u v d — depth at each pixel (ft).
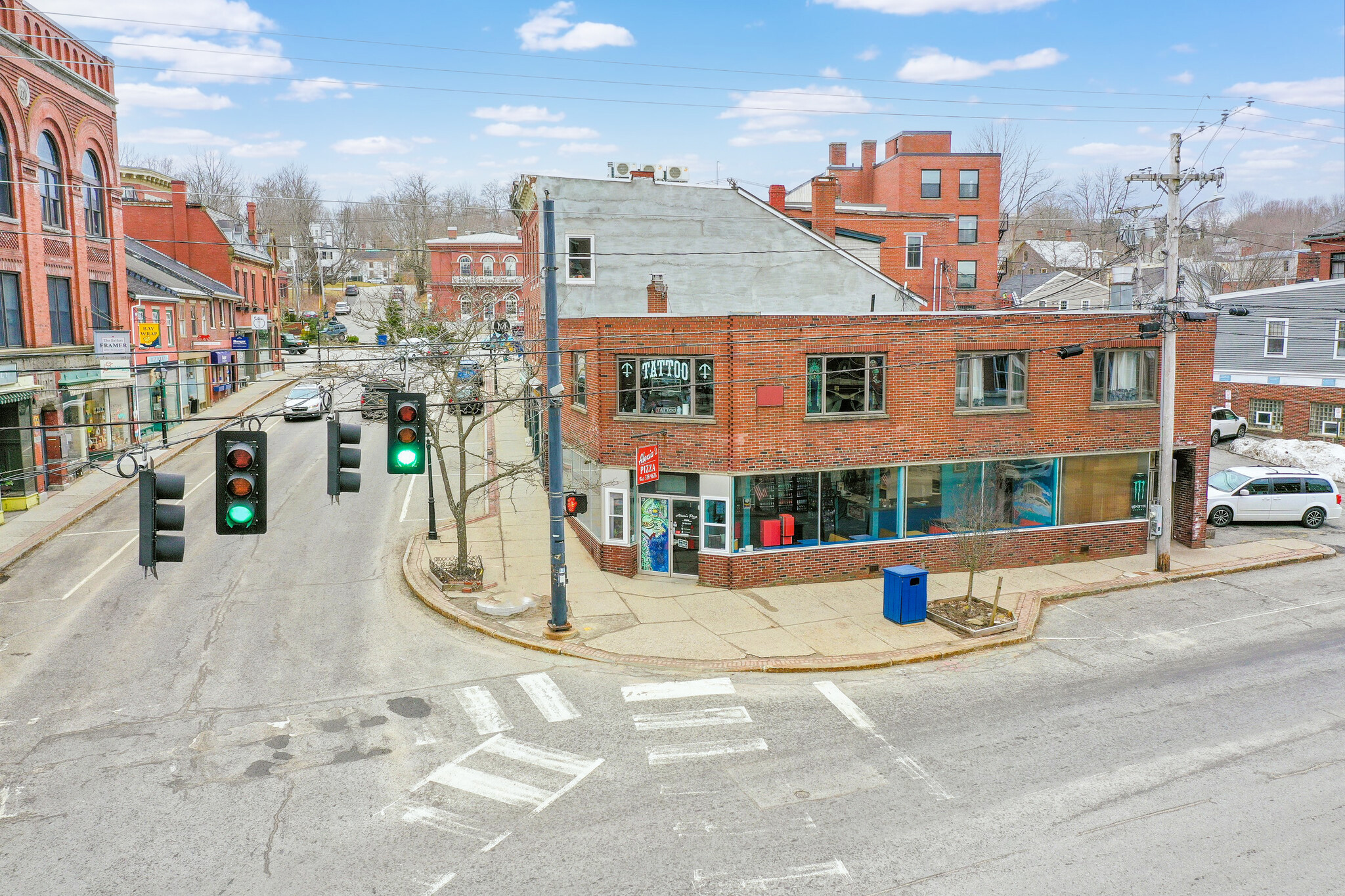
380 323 111.34
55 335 91.66
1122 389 72.64
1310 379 127.24
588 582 66.28
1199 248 240.53
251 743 40.78
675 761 39.37
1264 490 86.69
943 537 69.77
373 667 50.29
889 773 38.19
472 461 109.09
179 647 52.80
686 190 99.25
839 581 67.56
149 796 35.99
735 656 52.42
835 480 67.46
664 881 30.30
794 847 32.35
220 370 152.56
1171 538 78.54
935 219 155.94
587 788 36.94
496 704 45.47
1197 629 58.13
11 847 32.27
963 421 68.85
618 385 67.31
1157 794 36.11
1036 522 72.08
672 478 66.80
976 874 30.55
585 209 97.76
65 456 93.30
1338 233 154.40
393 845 32.53
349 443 39.27
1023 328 69.00
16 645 52.90
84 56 97.45
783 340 60.34
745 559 65.21
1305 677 49.21
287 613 59.06
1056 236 273.13
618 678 49.26
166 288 130.62
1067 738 41.63
